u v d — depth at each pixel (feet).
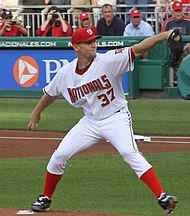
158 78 156.87
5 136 120.26
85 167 93.66
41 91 163.73
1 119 137.49
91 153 103.65
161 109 145.69
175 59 63.05
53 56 161.27
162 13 168.45
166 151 104.63
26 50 163.43
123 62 64.64
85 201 76.28
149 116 137.80
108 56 65.21
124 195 78.95
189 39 149.48
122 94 66.64
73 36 65.46
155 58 156.97
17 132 124.26
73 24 174.19
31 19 176.96
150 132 121.49
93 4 181.88
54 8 167.02
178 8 153.58
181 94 139.44
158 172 89.61
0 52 165.78
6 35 169.27
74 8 175.63
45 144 112.27
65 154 68.08
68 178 87.51
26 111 147.02
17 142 114.42
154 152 103.86
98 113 66.28
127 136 65.82
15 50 164.45
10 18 168.76
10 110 148.87
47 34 166.40
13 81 166.09
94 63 65.57
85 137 67.41
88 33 65.05
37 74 163.43
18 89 165.78
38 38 161.27
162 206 64.64
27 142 114.32
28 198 77.97
